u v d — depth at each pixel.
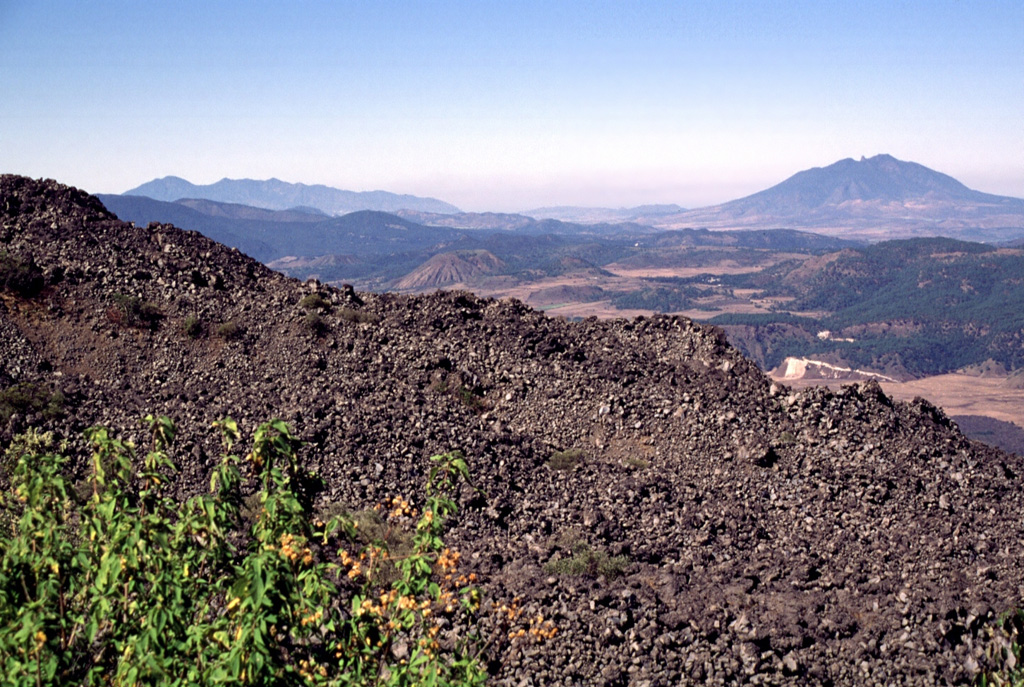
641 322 41.44
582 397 32.56
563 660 15.90
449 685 8.74
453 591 17.25
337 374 30.05
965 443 32.97
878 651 17.16
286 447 9.26
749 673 16.12
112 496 8.76
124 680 7.71
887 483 27.20
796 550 22.53
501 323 37.97
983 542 23.61
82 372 26.81
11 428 21.48
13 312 28.03
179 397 26.33
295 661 9.44
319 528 17.66
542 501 24.12
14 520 14.54
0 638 7.77
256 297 35.09
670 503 25.03
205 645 7.98
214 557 8.83
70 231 34.44
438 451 25.28
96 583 8.41
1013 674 14.68
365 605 9.41
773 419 32.22
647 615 17.61
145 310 30.47
